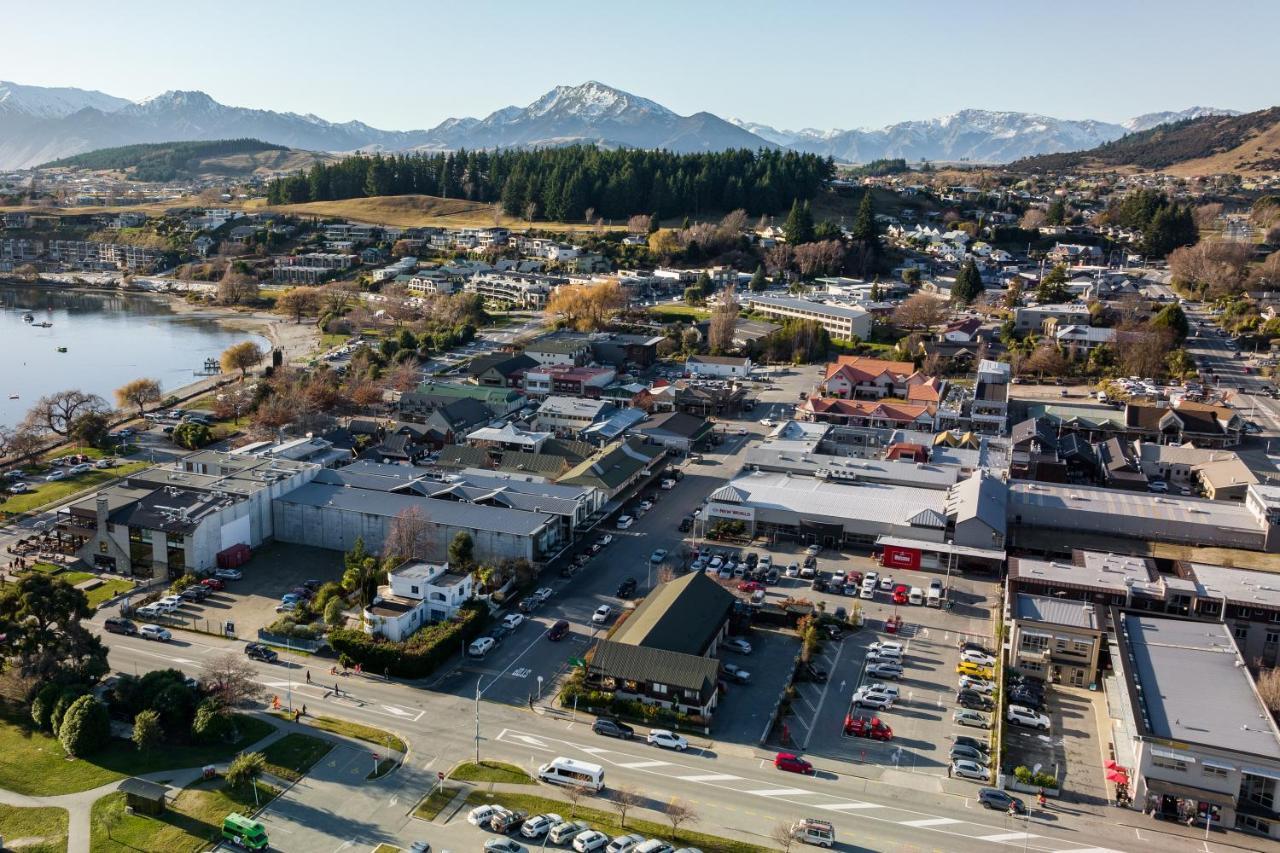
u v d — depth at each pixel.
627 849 61.97
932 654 90.56
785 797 68.69
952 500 117.25
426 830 64.75
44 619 82.12
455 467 137.25
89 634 82.94
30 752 73.50
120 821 64.94
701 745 75.44
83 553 110.06
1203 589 91.81
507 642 92.00
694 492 136.00
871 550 115.12
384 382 196.50
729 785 70.12
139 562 106.44
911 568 110.12
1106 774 72.31
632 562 110.81
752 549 115.38
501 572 103.38
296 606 97.75
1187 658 79.31
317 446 141.25
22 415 192.25
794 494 121.56
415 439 155.38
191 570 103.88
